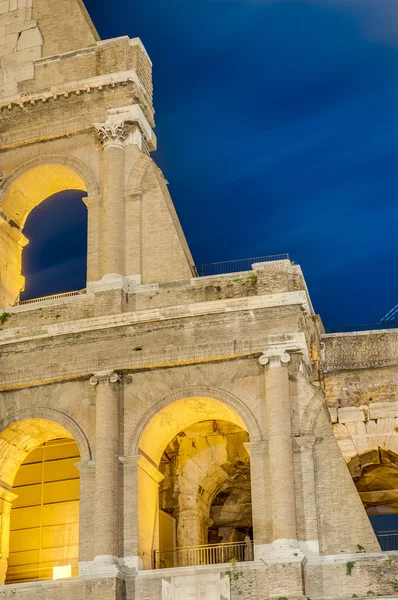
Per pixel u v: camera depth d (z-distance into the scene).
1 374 48.72
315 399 45.56
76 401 47.59
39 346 48.69
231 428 53.59
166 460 53.84
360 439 50.91
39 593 43.97
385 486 56.69
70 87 53.59
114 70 53.69
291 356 45.97
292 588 41.31
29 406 48.22
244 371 46.22
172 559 51.78
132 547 44.28
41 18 57.03
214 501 56.44
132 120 52.47
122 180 51.56
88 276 50.09
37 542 52.03
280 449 43.78
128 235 50.47
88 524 45.03
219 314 46.88
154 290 48.72
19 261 55.31
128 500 45.22
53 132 53.50
